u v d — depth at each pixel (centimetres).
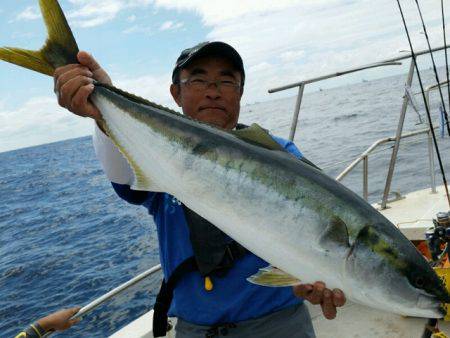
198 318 97
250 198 83
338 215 79
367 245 79
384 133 970
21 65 85
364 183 221
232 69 106
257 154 85
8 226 1027
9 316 432
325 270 79
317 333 168
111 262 555
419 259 82
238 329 96
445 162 552
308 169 84
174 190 89
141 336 146
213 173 86
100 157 97
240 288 95
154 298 387
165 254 101
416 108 200
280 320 99
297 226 80
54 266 588
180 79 109
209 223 95
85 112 88
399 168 571
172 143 89
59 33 87
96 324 353
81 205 1153
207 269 94
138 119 92
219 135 88
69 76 84
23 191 1784
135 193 102
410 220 203
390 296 81
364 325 168
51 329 127
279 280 82
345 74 186
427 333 129
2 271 609
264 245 82
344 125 1342
